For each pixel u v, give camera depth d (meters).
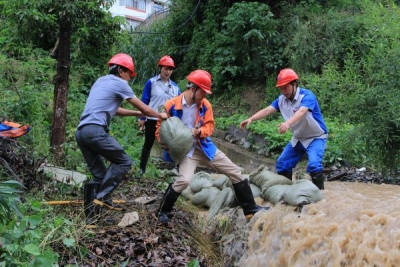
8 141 5.48
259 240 4.75
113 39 7.91
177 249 4.71
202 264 4.69
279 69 13.58
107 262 4.18
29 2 6.46
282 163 6.07
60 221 4.25
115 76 4.93
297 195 4.69
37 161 5.53
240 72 14.17
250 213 5.04
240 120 12.55
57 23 6.98
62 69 6.62
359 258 3.56
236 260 4.96
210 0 16.31
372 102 7.57
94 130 4.71
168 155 5.18
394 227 3.57
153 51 18.36
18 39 10.78
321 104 10.41
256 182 5.73
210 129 4.93
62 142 6.68
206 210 6.07
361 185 7.42
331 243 3.84
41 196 5.10
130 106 11.60
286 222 4.46
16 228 3.88
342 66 12.23
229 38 14.33
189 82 4.93
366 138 7.72
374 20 8.91
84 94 10.87
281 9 14.66
